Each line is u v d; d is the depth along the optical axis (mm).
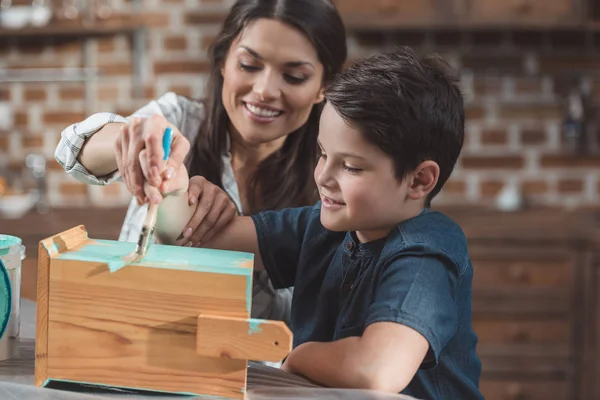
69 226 2754
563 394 2840
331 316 1032
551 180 3260
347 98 886
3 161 3201
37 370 785
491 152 3250
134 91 3178
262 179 1483
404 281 873
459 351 974
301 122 1376
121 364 776
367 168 894
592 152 3242
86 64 3170
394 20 2920
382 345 812
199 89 3172
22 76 3174
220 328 747
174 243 1049
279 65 1287
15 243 884
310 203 1501
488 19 2930
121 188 3211
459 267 927
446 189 3256
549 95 3230
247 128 1338
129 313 770
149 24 3150
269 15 1273
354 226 940
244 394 763
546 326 2820
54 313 778
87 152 1096
